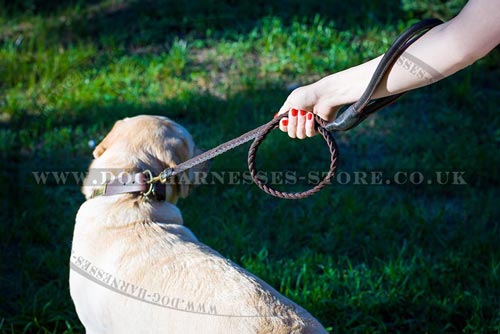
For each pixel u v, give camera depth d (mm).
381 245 4883
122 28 8391
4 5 9148
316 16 8023
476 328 4043
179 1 8766
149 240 2971
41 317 4176
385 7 8406
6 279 4617
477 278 4527
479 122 6473
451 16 7492
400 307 4266
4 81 7367
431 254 4902
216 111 6555
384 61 1961
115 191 3184
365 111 2271
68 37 8289
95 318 3018
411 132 6340
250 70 7273
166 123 3398
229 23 8328
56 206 5383
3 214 5316
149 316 2734
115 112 6566
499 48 7398
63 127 6477
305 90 2338
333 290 4391
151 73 7234
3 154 6055
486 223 5234
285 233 4992
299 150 5992
